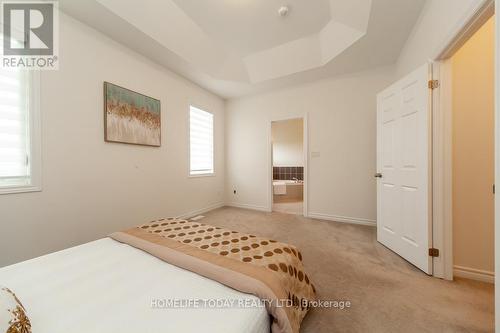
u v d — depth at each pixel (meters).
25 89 1.75
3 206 1.62
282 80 3.51
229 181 4.56
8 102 1.67
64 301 0.78
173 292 0.84
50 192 1.87
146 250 1.20
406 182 2.01
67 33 1.96
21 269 1.00
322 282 1.64
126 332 0.64
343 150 3.36
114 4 1.92
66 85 1.96
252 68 3.42
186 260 1.05
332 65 2.99
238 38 2.76
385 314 1.29
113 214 2.38
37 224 1.80
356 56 2.74
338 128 3.38
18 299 0.74
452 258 1.70
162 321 0.69
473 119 1.68
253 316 0.73
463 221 1.71
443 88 1.70
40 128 1.80
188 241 1.33
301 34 2.68
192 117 3.71
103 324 0.67
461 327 1.19
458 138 1.72
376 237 2.64
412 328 1.18
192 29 2.52
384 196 2.35
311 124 3.59
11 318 0.56
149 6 2.10
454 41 1.48
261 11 2.26
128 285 0.89
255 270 0.97
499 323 0.90
